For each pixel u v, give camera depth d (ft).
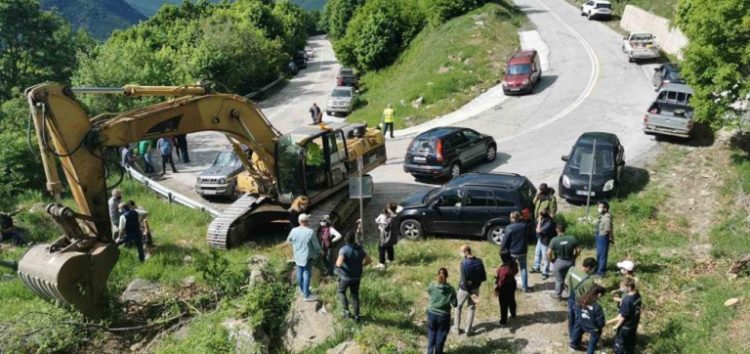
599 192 58.08
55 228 59.98
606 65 114.01
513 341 35.96
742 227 51.01
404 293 42.06
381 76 153.79
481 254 49.11
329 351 34.09
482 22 142.41
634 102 91.61
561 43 133.39
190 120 44.78
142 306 42.60
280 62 176.76
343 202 59.11
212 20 163.63
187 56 144.77
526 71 102.22
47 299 39.09
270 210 55.36
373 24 156.66
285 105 146.92
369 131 68.90
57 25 147.13
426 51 135.74
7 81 140.36
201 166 86.33
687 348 33.50
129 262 48.67
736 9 58.49
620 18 158.40
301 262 38.22
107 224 39.34
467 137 70.74
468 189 52.19
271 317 38.45
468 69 116.98
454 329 37.47
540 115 91.15
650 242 50.08
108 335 40.06
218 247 52.03
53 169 36.42
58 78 144.77
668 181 62.90
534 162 72.54
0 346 37.35
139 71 111.04
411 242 53.06
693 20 62.59
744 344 32.83
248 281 43.57
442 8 152.15
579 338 34.04
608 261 46.09
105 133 38.47
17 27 139.54
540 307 39.75
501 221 51.03
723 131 73.31
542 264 44.39
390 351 33.58
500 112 95.55
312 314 37.93
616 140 62.85
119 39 169.48
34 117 35.37
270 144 52.21
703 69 62.34
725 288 40.06
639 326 37.04
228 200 69.36
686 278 42.91
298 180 53.52
